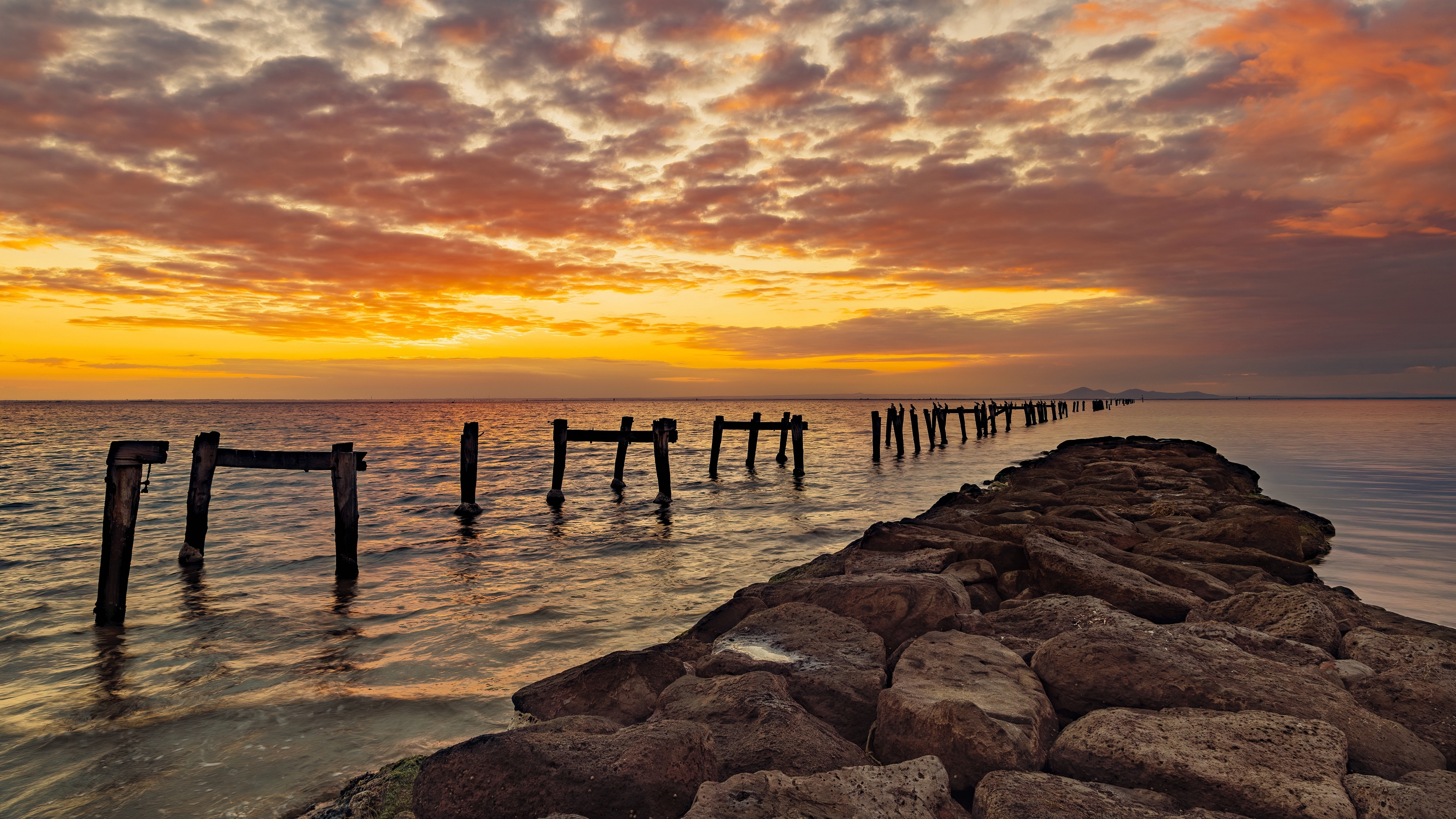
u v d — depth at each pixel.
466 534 15.16
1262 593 6.73
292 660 7.46
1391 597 8.80
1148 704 4.58
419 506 19.20
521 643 7.92
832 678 5.21
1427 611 8.27
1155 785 3.76
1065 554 7.95
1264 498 14.71
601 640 8.02
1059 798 3.46
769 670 5.39
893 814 3.42
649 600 9.73
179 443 48.81
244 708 6.22
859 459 34.84
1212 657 4.98
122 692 6.68
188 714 6.12
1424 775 3.74
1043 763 4.16
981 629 6.29
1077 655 4.99
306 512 18.06
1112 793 3.60
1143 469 19.02
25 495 22.31
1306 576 8.95
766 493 22.05
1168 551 9.80
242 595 10.18
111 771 5.16
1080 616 6.36
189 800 4.75
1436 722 4.46
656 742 3.83
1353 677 5.06
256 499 20.55
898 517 17.19
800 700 5.10
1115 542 10.33
